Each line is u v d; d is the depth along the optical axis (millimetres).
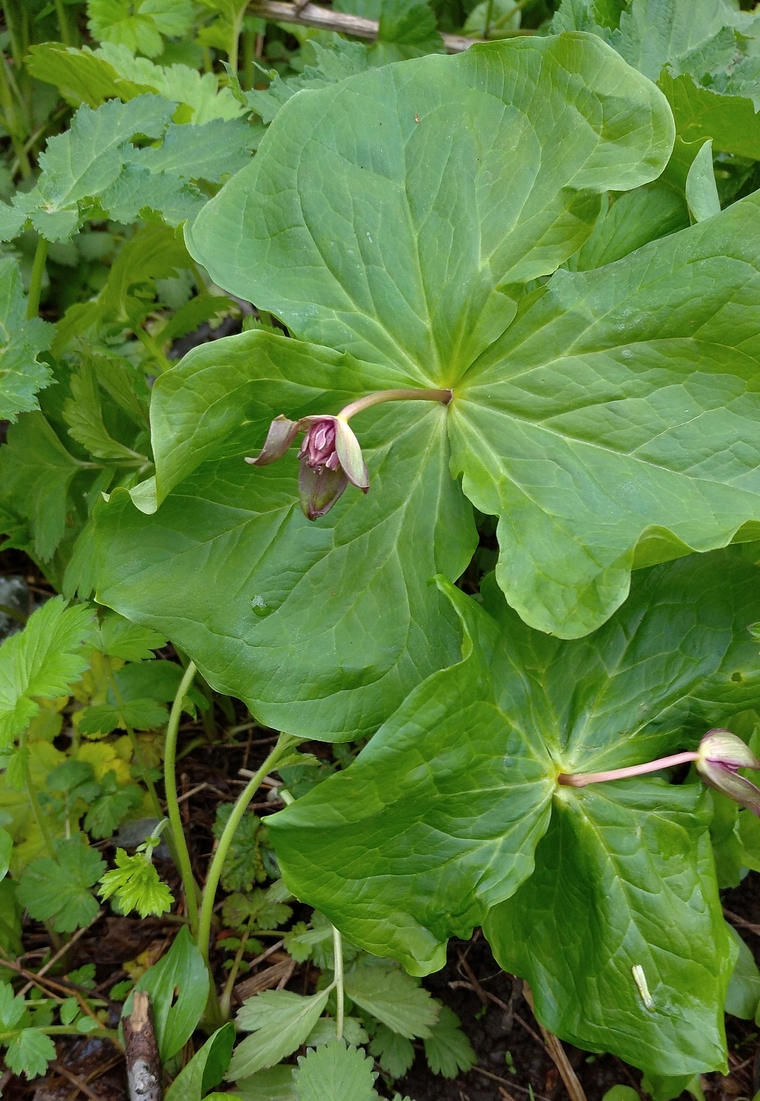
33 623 468
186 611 415
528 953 425
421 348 424
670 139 401
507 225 418
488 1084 463
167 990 446
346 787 376
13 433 534
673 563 429
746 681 419
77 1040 469
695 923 400
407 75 429
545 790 413
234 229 422
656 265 406
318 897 395
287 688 416
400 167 427
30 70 617
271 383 398
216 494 418
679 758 402
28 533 544
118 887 468
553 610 389
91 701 550
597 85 409
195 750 553
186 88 611
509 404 420
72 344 567
